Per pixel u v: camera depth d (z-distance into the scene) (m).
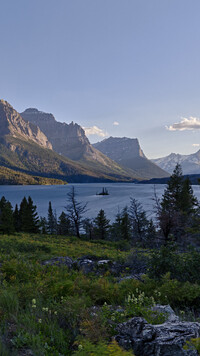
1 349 2.91
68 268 11.16
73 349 3.24
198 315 5.13
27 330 3.44
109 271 11.39
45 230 65.25
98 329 3.51
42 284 6.33
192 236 20.64
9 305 4.43
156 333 3.22
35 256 14.16
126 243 30.98
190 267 7.86
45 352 2.98
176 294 6.02
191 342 2.86
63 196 181.75
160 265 8.21
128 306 4.88
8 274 8.10
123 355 2.43
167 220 24.38
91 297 6.00
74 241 32.81
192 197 36.03
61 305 4.62
